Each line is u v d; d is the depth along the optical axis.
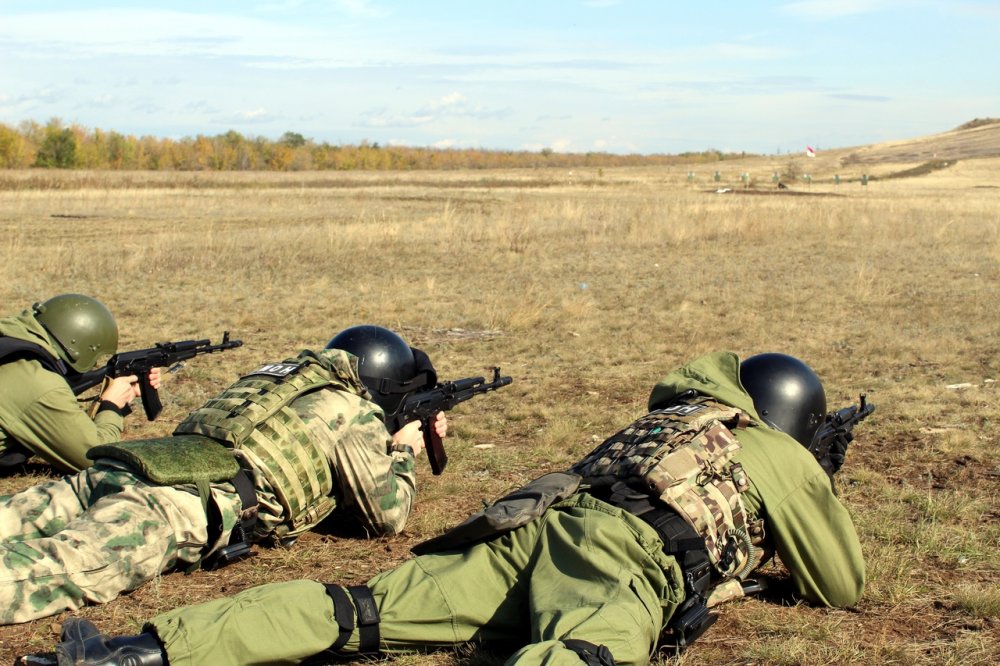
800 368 4.03
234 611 2.91
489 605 3.24
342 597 3.10
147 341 9.70
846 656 3.28
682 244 18.77
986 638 3.42
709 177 72.50
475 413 6.97
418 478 5.43
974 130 132.12
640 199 35.81
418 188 47.97
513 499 3.37
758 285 13.44
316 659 3.21
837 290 12.89
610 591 3.00
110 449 3.78
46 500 3.82
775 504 3.51
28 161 90.25
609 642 2.80
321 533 4.52
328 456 4.14
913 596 3.77
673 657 3.22
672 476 3.29
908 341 9.40
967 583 3.88
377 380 4.53
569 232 20.80
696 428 3.50
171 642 2.77
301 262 16.14
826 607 3.68
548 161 133.38
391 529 4.36
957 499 4.89
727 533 3.33
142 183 47.66
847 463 5.61
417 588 3.21
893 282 13.61
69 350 5.04
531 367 8.57
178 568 3.95
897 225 21.44
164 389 7.58
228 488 3.87
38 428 4.82
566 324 10.67
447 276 14.67
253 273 14.84
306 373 4.19
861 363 8.55
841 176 71.81
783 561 3.62
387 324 10.78
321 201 33.88
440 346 9.52
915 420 6.55
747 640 3.43
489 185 54.12
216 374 8.09
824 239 19.38
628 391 7.68
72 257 16.00
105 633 3.42
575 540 3.17
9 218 24.83
